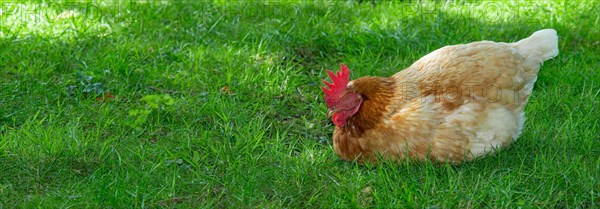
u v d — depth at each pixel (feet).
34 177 5.91
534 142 6.27
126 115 6.76
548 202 5.66
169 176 5.95
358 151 6.04
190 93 7.11
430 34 8.13
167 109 6.77
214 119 6.71
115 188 5.74
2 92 6.96
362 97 5.97
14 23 8.11
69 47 7.76
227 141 6.38
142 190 5.74
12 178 5.89
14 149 6.11
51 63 7.50
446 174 5.96
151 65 7.59
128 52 7.66
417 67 6.19
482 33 8.16
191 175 6.02
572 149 6.26
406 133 5.91
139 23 8.23
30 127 6.45
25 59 7.51
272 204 5.70
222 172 6.07
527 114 6.71
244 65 7.54
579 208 5.66
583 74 7.39
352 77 7.45
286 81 7.29
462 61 6.07
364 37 8.05
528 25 8.36
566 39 8.13
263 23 8.38
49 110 6.73
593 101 6.90
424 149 5.92
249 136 6.41
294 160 6.15
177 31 8.21
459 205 5.61
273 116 6.89
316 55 7.97
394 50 7.95
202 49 7.74
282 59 7.75
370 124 5.96
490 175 5.88
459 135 5.91
